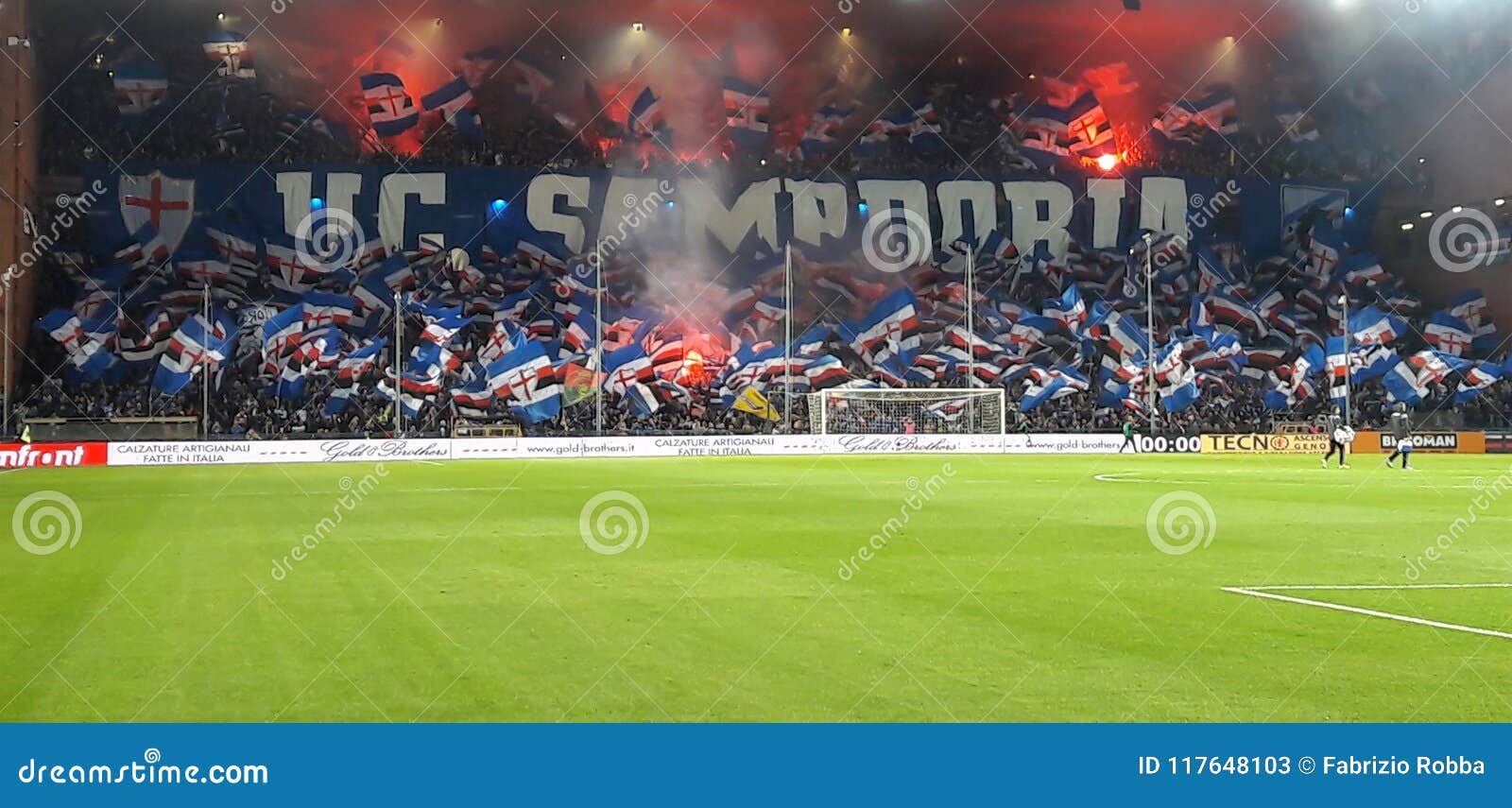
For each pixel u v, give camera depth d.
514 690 8.12
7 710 7.82
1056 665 8.66
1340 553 15.28
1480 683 8.18
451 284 61.03
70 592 12.50
